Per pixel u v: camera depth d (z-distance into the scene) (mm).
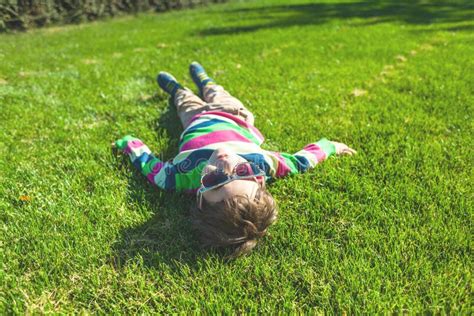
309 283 1958
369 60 5500
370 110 3809
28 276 2031
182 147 2818
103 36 8719
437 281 1909
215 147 2631
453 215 2334
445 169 2791
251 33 7941
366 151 3107
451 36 6891
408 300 1834
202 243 2203
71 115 3893
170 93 3883
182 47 6828
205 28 8953
